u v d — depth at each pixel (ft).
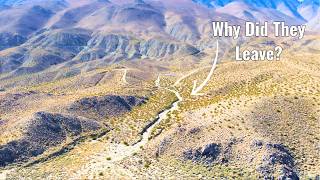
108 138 354.33
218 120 324.19
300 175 276.41
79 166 295.07
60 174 284.00
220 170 282.36
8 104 426.92
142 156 305.94
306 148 296.51
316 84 367.04
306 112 327.26
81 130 365.61
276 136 304.30
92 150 328.08
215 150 294.66
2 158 310.04
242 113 328.49
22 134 336.08
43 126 351.67
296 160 287.48
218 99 382.01
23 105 427.74
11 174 293.02
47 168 299.38
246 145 295.28
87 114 401.08
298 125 314.76
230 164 286.25
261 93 365.20
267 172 273.95
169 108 414.21
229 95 385.50
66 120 369.30
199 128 315.99
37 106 419.54
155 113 400.47
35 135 339.36
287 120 319.47
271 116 323.37
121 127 376.27
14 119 375.45
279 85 379.55
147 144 321.73
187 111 376.07
